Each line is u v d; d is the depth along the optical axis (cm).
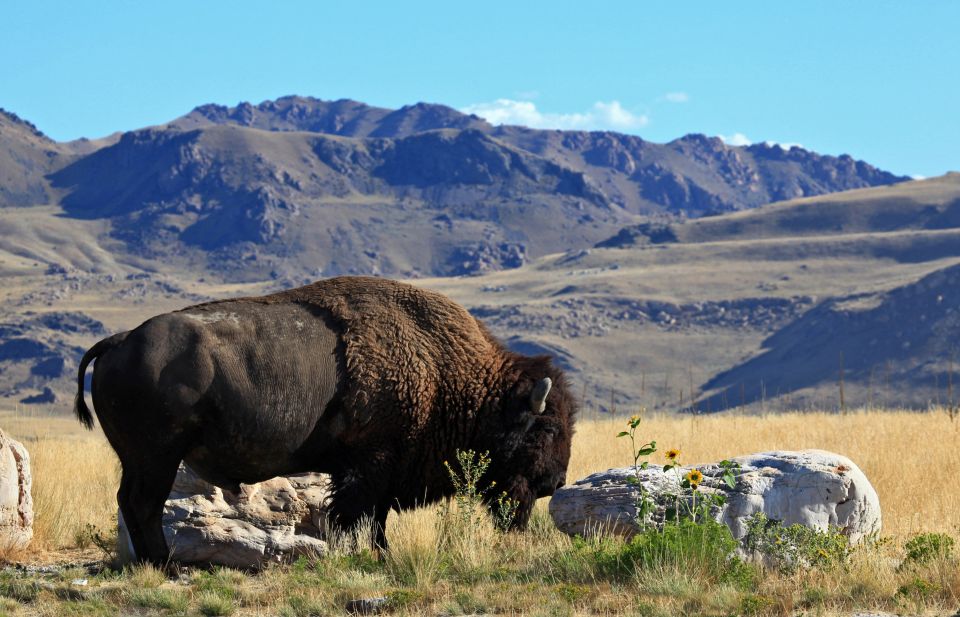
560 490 2141
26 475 2306
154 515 1959
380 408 2062
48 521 2442
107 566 2100
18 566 2161
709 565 1792
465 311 2230
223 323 1983
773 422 4384
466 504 2080
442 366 2120
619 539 2003
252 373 1961
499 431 2159
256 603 1784
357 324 2081
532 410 2170
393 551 1986
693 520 1912
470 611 1655
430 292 2205
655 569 1755
